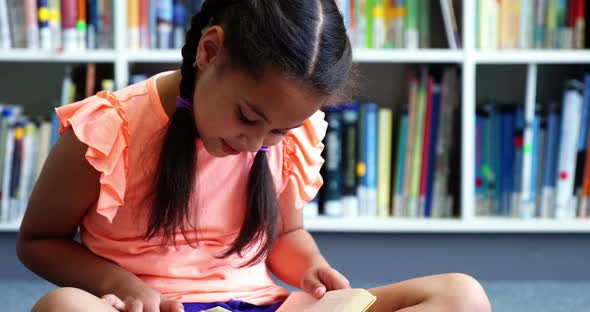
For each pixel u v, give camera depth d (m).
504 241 2.36
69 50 2.23
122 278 1.19
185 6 2.28
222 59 1.11
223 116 1.10
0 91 2.52
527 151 2.30
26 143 2.27
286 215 1.41
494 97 2.55
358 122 2.33
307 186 1.39
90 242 1.30
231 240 1.33
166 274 1.28
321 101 1.10
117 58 2.22
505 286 2.29
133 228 1.27
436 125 2.32
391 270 2.37
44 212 1.26
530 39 2.29
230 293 1.29
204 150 1.27
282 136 1.14
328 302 1.19
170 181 1.21
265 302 1.29
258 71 1.06
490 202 2.35
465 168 2.27
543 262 2.37
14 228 2.25
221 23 1.15
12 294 2.13
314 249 1.39
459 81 2.32
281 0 1.10
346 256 2.36
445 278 1.22
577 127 2.31
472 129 2.26
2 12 2.23
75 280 1.23
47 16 2.23
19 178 2.27
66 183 1.23
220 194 1.30
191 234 1.29
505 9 2.28
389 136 2.33
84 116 1.20
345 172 2.33
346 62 1.13
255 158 1.30
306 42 1.08
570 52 2.25
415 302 1.21
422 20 2.29
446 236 2.36
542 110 2.54
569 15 2.29
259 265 1.36
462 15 2.26
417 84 2.32
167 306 1.14
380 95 2.53
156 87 1.26
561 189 2.32
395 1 2.29
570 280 2.37
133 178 1.24
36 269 1.28
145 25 2.26
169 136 1.21
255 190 1.30
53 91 2.52
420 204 2.34
